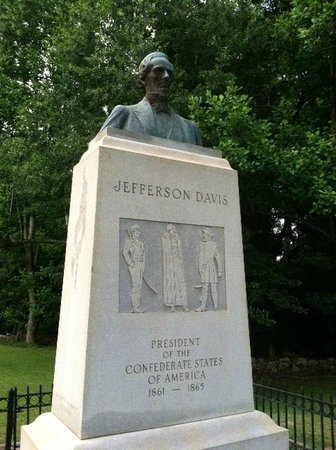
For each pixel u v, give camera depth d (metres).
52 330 22.31
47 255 20.67
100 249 3.56
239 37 11.80
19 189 14.10
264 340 14.93
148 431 3.52
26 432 3.89
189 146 4.38
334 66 11.56
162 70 4.46
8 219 20.25
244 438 3.78
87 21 11.91
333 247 13.50
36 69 16.09
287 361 14.08
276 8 13.81
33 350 18.19
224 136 9.33
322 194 8.82
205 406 3.87
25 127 13.45
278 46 11.66
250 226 12.99
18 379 11.47
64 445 3.29
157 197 3.91
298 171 9.20
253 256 11.39
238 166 9.01
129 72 11.05
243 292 4.29
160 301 3.79
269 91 12.84
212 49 11.85
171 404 3.70
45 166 12.19
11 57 18.19
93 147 3.99
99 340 3.45
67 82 12.18
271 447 3.90
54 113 12.23
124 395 3.50
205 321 4.00
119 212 3.70
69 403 3.60
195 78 11.97
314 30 9.27
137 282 3.68
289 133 10.05
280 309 13.45
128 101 11.16
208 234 4.16
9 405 5.54
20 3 16.88
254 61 12.40
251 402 4.14
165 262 3.87
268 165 9.37
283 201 11.74
